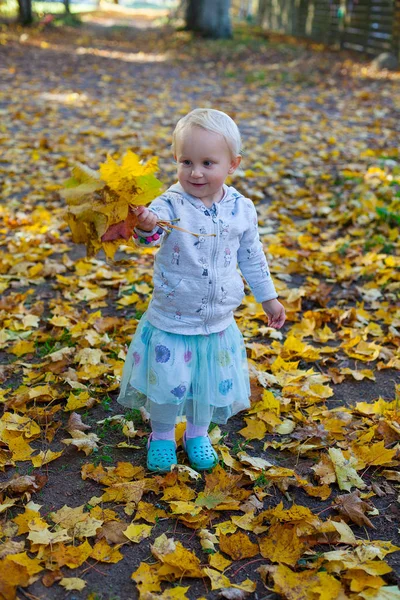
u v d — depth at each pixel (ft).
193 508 8.48
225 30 72.84
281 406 10.88
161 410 9.13
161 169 24.81
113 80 47.29
